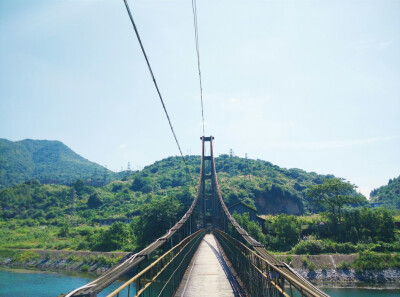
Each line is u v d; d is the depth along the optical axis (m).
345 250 37.34
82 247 48.22
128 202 94.44
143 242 42.88
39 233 61.91
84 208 94.50
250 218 49.75
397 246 37.00
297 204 101.88
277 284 4.41
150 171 133.50
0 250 48.94
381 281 30.78
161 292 5.73
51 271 39.31
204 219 45.84
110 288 25.22
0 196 98.88
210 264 13.74
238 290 8.45
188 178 111.94
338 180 54.12
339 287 29.19
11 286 30.44
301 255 35.53
